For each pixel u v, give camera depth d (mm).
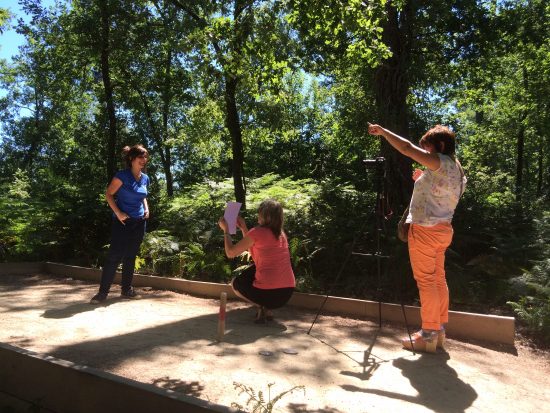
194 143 15180
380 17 7094
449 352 4750
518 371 4410
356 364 4266
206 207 11258
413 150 4398
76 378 3154
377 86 10227
